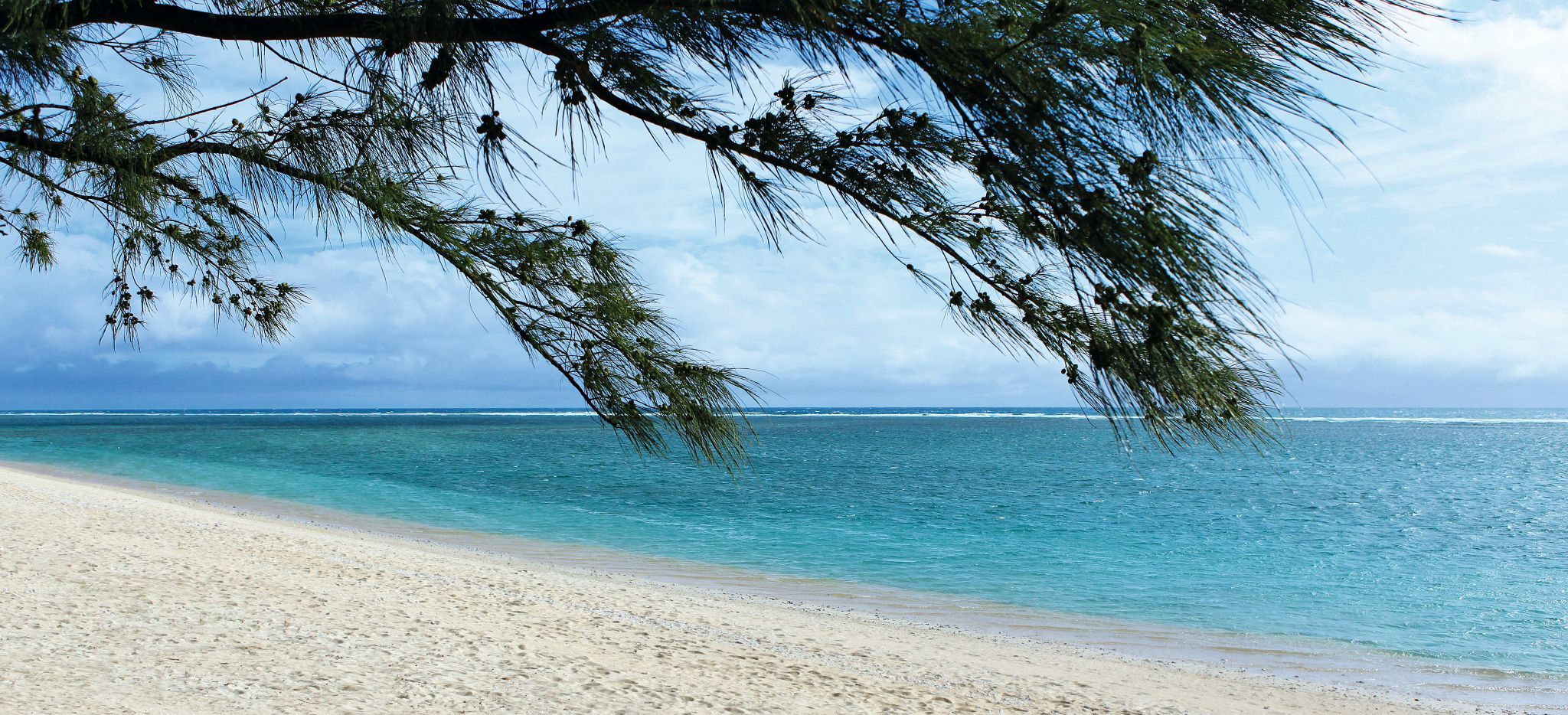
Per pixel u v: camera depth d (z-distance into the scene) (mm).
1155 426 1507
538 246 2496
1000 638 9773
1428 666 9195
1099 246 1423
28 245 3301
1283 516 23391
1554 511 24875
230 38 2162
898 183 1661
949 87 1587
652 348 2486
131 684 5062
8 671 4973
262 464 36688
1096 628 10680
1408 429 99625
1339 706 7555
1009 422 129500
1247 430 1427
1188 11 1440
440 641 7055
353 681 5672
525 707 5539
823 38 1688
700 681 6664
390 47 2006
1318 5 1351
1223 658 9352
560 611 8914
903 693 6895
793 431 90312
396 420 159375
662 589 11578
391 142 2467
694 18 1806
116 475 28781
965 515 22453
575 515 21016
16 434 69750
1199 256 1371
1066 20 1444
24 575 7785
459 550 14664
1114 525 20938
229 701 4977
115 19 2162
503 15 1961
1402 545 18422
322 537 13438
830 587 12859
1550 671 8992
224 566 9383
